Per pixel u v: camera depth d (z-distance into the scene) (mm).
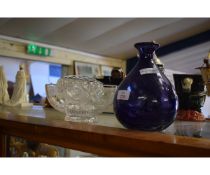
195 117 830
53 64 4254
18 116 782
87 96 738
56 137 571
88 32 3873
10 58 3672
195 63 5188
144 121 514
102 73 5059
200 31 4855
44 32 3668
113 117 853
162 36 4664
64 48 4383
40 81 4016
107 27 3752
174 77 850
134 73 554
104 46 4586
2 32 3521
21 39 3748
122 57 5375
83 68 4688
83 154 528
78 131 513
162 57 5297
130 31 4016
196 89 844
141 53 562
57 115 860
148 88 519
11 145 746
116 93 562
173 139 425
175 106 536
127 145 445
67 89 738
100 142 481
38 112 998
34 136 631
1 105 1480
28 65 3871
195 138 444
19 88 1483
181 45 5113
